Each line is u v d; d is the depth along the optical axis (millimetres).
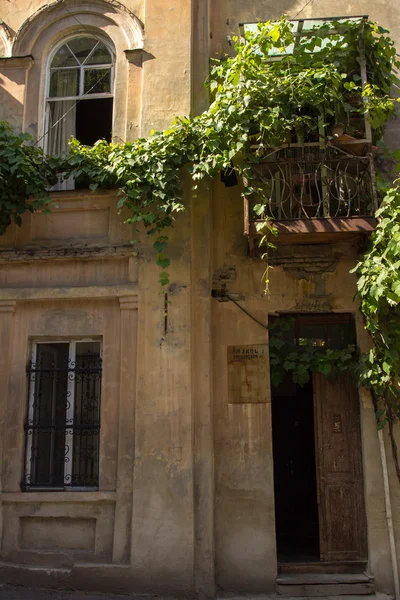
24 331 7086
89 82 7996
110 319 7004
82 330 7012
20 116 7738
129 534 6367
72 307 7086
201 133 6758
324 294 7082
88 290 6973
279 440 9461
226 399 6859
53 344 7184
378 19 7906
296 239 6832
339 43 7055
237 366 6934
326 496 6891
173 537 6227
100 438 6699
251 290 7125
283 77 6855
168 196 6754
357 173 6754
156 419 6523
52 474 6801
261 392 6844
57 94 8023
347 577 6453
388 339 6383
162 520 6281
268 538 6461
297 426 9438
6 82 7875
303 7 7980
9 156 6879
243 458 6695
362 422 6758
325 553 6754
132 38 7832
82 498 6523
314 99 6676
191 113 7332
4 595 6145
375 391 6617
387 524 6473
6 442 6797
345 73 7023
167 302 6793
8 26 8070
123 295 6898
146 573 6180
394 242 5938
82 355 7105
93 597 6105
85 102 8008
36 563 6480
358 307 7012
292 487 9273
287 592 6324
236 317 7062
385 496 6520
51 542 6578
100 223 7250
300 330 7344
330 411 7090
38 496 6582
